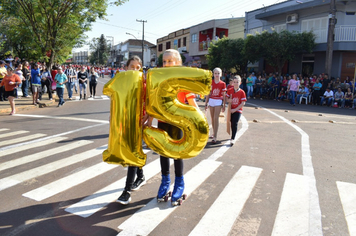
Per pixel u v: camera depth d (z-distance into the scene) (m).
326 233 2.82
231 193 3.74
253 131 7.77
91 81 16.12
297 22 22.73
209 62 27.27
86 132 7.34
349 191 3.83
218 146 6.14
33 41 18.08
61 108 12.05
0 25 22.33
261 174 4.45
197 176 4.33
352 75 20.39
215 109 6.29
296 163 5.02
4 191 3.74
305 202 3.49
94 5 17.81
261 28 26.67
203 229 2.88
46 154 5.40
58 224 2.94
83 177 4.25
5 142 6.29
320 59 21.36
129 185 3.38
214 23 32.94
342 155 5.58
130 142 2.92
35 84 12.24
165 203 3.44
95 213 3.18
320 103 16.62
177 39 45.03
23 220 3.02
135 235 2.76
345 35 19.88
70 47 20.56
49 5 16.53
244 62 23.77
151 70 2.94
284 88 18.52
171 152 3.02
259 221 3.04
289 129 8.17
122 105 2.85
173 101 2.94
